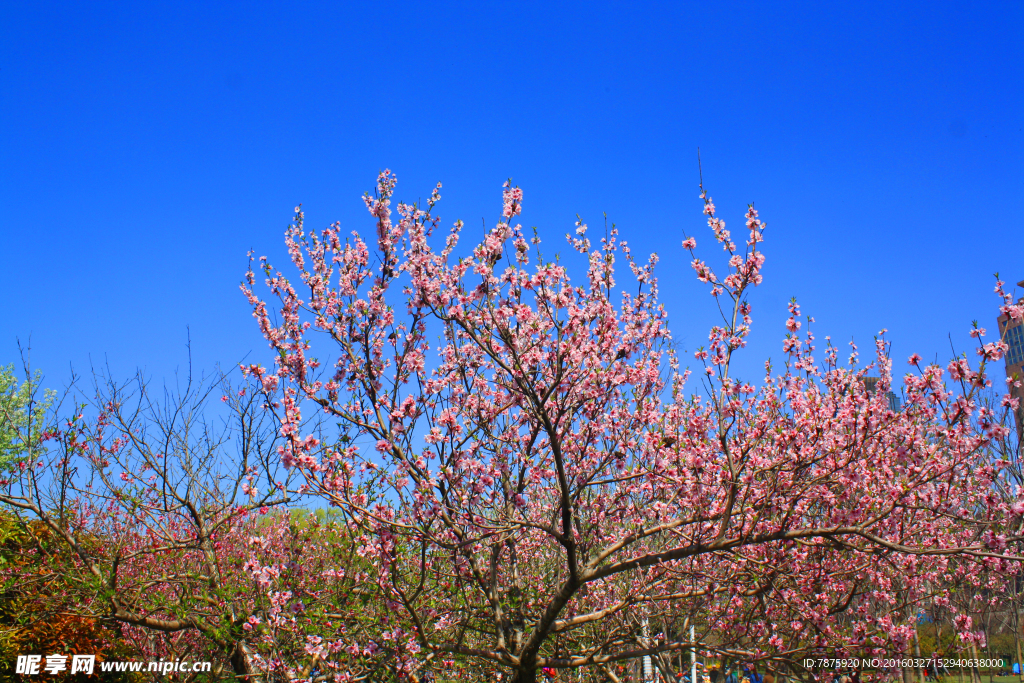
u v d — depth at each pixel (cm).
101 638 1088
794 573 704
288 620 741
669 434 652
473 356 759
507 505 745
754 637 773
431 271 666
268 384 639
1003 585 998
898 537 771
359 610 796
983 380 601
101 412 960
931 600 988
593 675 1159
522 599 856
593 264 700
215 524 870
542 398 652
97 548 1030
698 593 710
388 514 688
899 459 668
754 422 691
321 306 688
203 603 857
